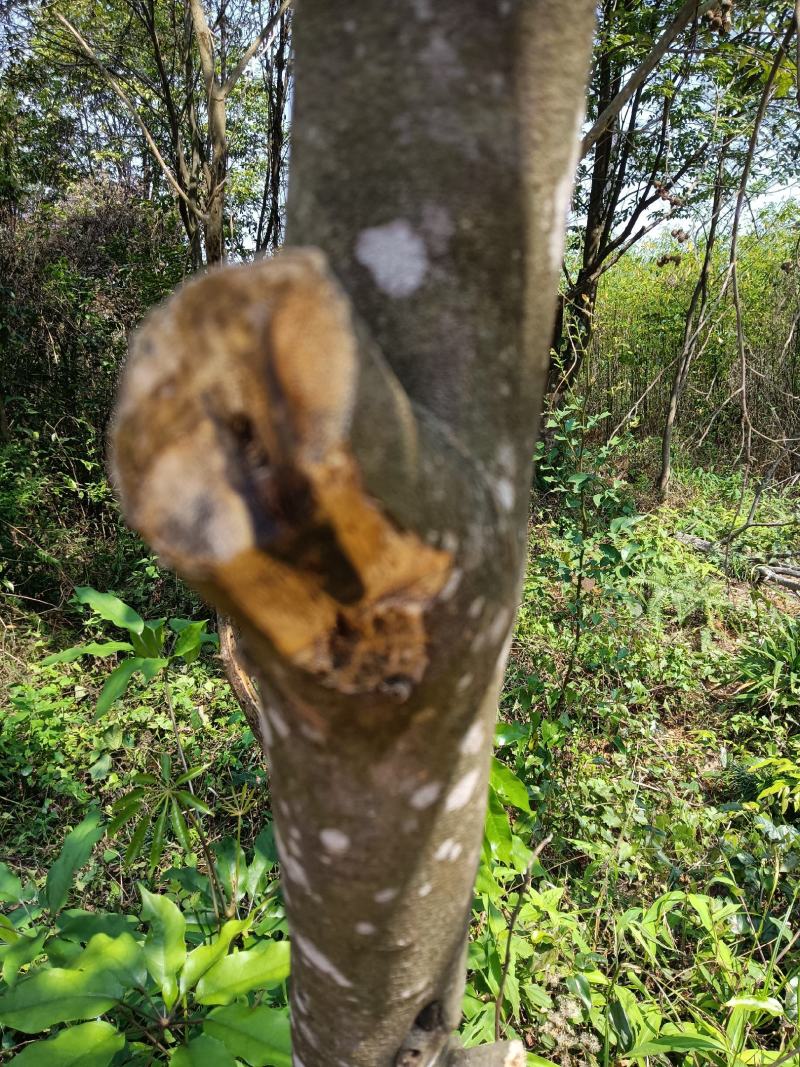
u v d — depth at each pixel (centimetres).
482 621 25
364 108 26
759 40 162
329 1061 37
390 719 26
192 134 258
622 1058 84
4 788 162
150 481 21
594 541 179
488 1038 77
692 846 117
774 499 316
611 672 185
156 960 63
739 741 171
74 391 316
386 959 33
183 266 340
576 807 131
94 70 313
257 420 21
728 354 415
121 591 243
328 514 21
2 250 321
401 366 26
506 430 28
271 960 64
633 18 254
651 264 459
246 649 27
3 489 252
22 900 77
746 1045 95
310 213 28
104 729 161
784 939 108
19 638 217
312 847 30
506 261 27
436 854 31
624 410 427
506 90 26
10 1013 57
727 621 231
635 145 321
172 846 133
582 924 103
